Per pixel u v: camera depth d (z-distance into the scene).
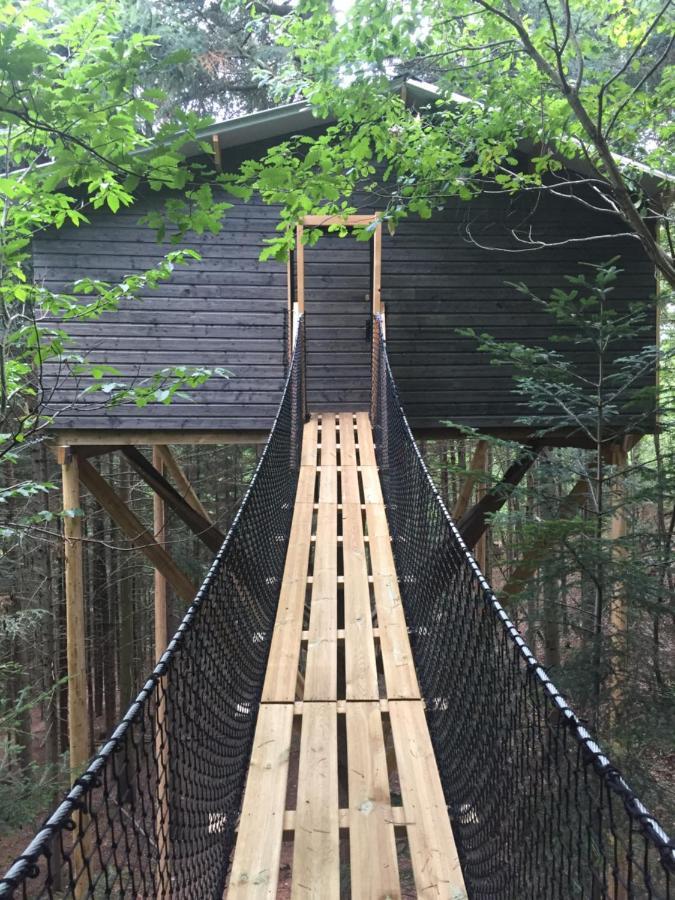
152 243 6.61
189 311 6.73
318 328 7.34
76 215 3.64
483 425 6.93
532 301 6.93
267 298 6.80
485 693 1.88
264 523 3.45
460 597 2.36
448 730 2.29
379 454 6.07
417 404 6.95
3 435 3.67
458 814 2.06
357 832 1.97
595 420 5.08
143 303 6.68
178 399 6.70
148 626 12.45
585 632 4.87
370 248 7.34
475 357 6.96
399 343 6.95
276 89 4.81
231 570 2.44
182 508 7.13
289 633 3.18
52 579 8.00
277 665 2.90
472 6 4.55
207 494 13.36
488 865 1.76
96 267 6.55
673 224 7.10
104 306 4.04
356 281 7.34
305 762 2.27
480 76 4.87
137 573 9.94
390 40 4.20
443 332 6.95
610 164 4.21
